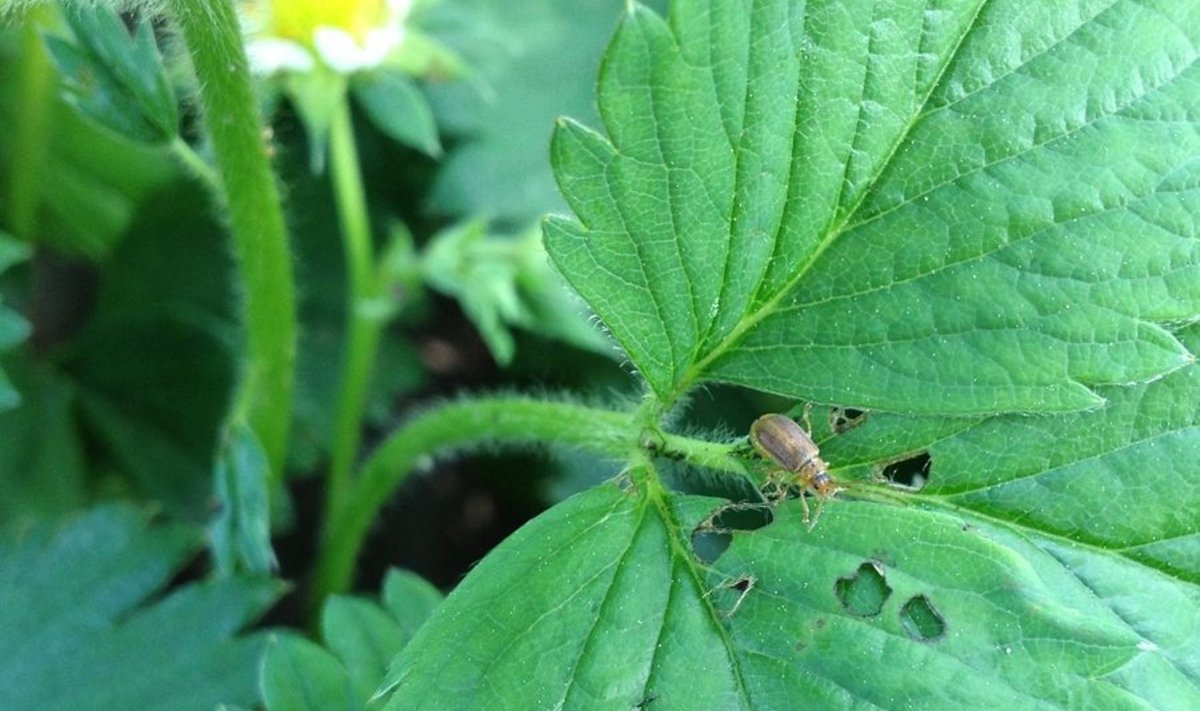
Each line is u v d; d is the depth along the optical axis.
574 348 0.10
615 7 0.10
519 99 0.10
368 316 0.09
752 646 0.06
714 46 0.06
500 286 0.08
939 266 0.06
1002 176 0.06
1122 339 0.06
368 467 0.08
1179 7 0.06
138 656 0.07
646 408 0.06
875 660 0.05
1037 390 0.06
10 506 0.09
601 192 0.06
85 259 0.10
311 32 0.07
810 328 0.06
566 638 0.05
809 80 0.06
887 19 0.06
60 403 0.09
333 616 0.07
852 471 0.06
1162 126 0.06
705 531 0.06
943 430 0.06
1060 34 0.06
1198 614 0.06
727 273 0.06
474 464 0.11
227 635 0.07
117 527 0.08
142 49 0.06
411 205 0.10
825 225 0.06
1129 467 0.06
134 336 0.10
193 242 0.10
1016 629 0.05
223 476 0.07
